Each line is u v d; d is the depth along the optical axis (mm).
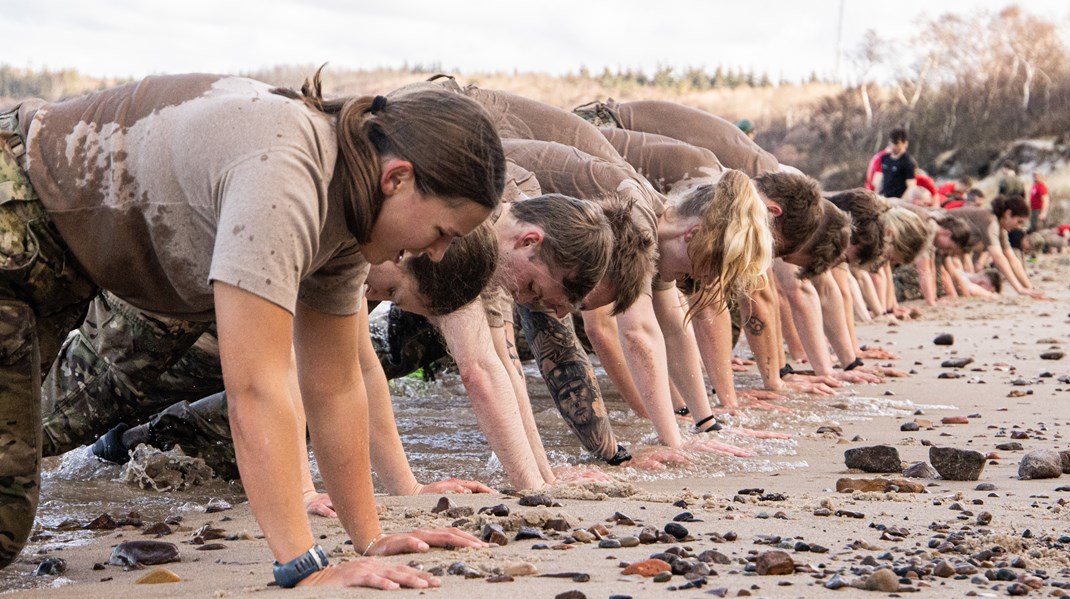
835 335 8508
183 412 4652
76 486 4504
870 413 6719
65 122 2721
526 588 2582
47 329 2881
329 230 2543
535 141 5117
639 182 4840
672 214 4738
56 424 4398
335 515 3791
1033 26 62094
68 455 4887
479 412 4176
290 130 2443
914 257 8945
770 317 7293
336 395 2963
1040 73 59844
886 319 13039
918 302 15578
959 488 4309
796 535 3301
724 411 6312
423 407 6789
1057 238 27984
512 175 4602
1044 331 12078
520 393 4480
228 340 2371
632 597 2494
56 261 2734
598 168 4867
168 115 2590
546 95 119875
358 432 3000
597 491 4109
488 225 3438
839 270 9383
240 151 2430
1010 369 8977
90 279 2828
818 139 73250
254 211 2361
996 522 3508
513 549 3090
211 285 2402
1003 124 54344
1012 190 27875
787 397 7164
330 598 2457
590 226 3717
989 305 15039
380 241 2549
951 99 60094
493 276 3688
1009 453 5312
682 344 5641
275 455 2445
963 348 10578
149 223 2592
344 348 2938
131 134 2629
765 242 4625
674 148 6098
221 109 2498
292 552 2537
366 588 2543
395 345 5598
